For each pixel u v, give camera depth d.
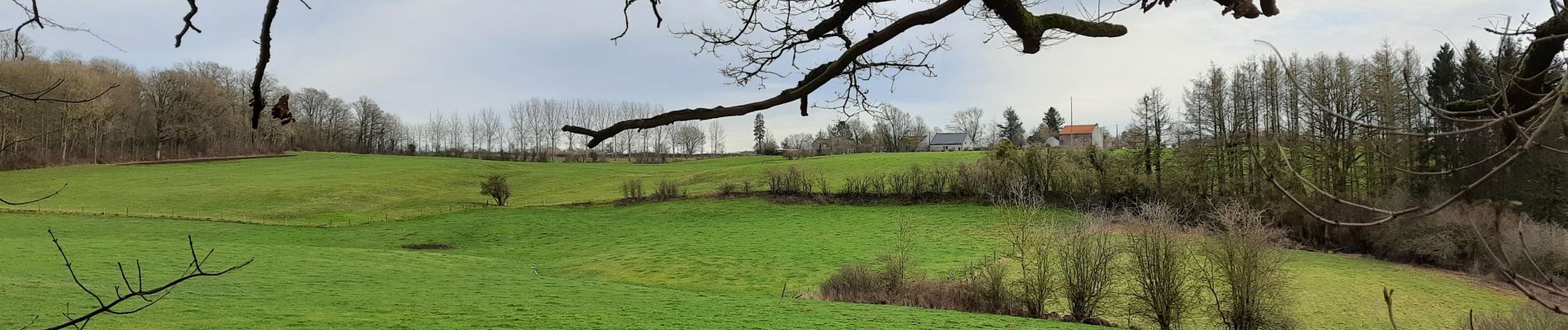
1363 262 36.09
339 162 101.06
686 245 45.22
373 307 23.75
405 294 27.14
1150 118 56.25
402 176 89.88
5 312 20.33
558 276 37.53
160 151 75.44
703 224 54.66
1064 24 2.75
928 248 42.03
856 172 78.00
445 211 66.69
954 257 38.50
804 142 143.88
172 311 21.30
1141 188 50.47
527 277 34.50
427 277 33.03
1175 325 24.95
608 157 133.38
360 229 56.31
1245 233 24.73
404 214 64.44
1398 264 35.62
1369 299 29.23
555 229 55.44
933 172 66.00
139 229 51.59
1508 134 2.94
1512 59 2.97
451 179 92.38
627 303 26.66
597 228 55.16
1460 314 27.27
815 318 23.86
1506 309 27.61
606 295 28.80
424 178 90.19
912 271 33.78
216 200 68.44
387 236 53.22
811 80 2.67
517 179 97.94
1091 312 26.48
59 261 32.28
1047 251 27.36
